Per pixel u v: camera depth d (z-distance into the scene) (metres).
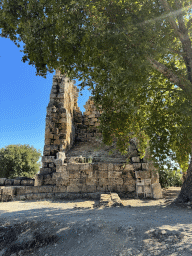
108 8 8.27
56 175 14.09
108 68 8.11
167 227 5.45
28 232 6.59
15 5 7.62
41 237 6.19
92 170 14.04
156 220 6.32
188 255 3.95
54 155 16.14
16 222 7.21
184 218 6.48
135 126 11.36
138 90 9.46
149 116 10.52
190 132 8.10
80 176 14.02
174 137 9.34
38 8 7.36
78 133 22.75
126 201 11.64
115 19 8.16
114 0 8.10
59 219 7.03
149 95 10.01
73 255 5.05
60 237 5.95
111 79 8.52
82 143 21.61
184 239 4.63
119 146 11.58
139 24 7.75
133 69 7.79
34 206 10.55
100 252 4.81
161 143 9.07
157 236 5.00
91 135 22.56
